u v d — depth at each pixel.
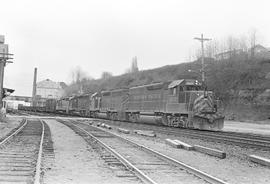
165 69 89.94
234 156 14.98
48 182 8.59
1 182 8.27
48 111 92.31
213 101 30.34
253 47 69.81
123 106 45.44
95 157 13.34
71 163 11.79
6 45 38.56
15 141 18.11
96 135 23.59
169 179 9.43
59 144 17.59
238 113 57.56
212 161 13.48
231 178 10.16
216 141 20.89
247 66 63.16
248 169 11.87
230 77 63.69
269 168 12.14
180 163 11.45
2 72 38.12
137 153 14.81
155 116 35.97
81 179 9.21
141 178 9.29
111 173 10.11
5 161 11.51
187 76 74.69
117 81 108.81
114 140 20.56
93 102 59.69
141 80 94.06
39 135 22.16
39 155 12.76
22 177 8.95
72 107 73.00
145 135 25.23
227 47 77.88
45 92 166.62
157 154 13.94
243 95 59.00
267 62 62.12
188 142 20.55
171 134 26.00
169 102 33.06
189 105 29.89
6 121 36.19
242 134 25.98
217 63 70.75
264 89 56.34
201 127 29.41
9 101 135.62
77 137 21.86
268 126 43.62
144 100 39.00
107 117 52.19
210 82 66.44
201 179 9.46
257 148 17.58
